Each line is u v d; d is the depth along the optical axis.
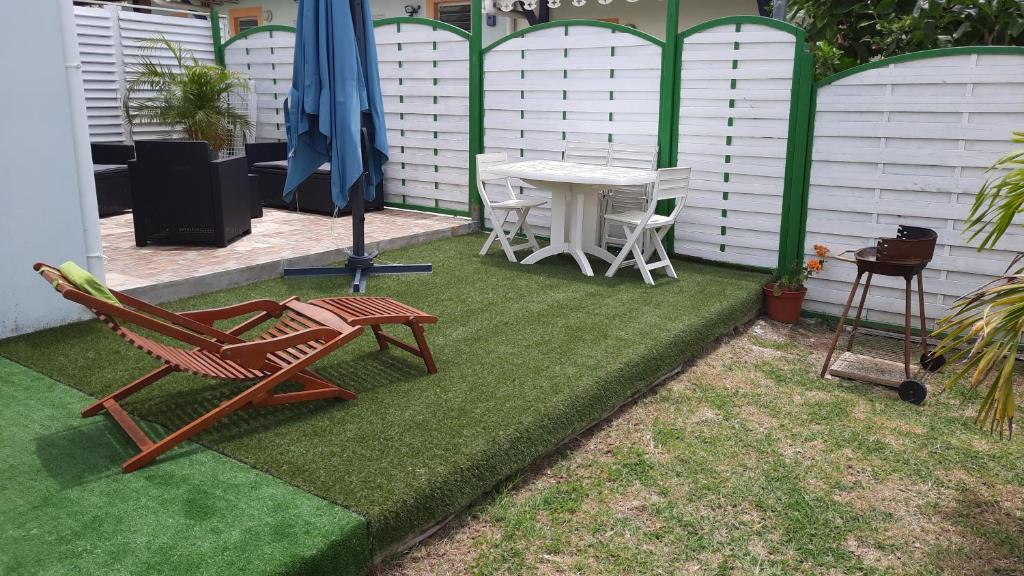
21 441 3.13
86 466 2.92
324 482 2.81
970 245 5.44
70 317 4.75
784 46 6.00
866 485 3.46
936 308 5.66
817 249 5.80
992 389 2.78
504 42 7.58
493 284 6.01
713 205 6.66
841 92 5.80
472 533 2.96
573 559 2.83
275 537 2.43
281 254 6.34
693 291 5.86
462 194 8.30
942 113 5.41
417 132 8.47
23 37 4.31
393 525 2.66
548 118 7.49
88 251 4.82
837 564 2.86
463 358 4.26
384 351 4.35
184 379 3.84
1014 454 3.80
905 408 4.36
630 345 4.50
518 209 6.98
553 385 3.84
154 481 2.80
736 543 2.97
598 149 7.21
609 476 3.44
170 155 6.30
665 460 3.62
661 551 2.90
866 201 5.84
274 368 3.42
